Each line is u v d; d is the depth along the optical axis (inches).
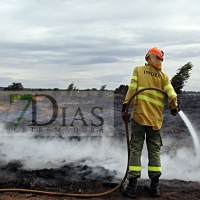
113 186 209.6
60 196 195.8
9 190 200.4
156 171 195.5
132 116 204.5
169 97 199.0
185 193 199.6
